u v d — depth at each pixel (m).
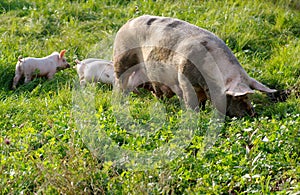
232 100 10.10
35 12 16.28
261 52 14.02
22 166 8.66
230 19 15.46
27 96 12.08
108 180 8.38
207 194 8.01
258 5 16.78
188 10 16.31
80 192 8.05
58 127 9.91
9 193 8.09
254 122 9.95
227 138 9.55
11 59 13.49
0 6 17.02
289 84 12.20
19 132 9.95
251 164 8.73
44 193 8.12
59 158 9.04
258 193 7.91
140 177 8.40
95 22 15.70
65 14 16.28
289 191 7.99
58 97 11.57
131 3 17.25
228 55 10.18
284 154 8.95
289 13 16.12
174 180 8.42
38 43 14.69
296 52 13.30
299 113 10.38
